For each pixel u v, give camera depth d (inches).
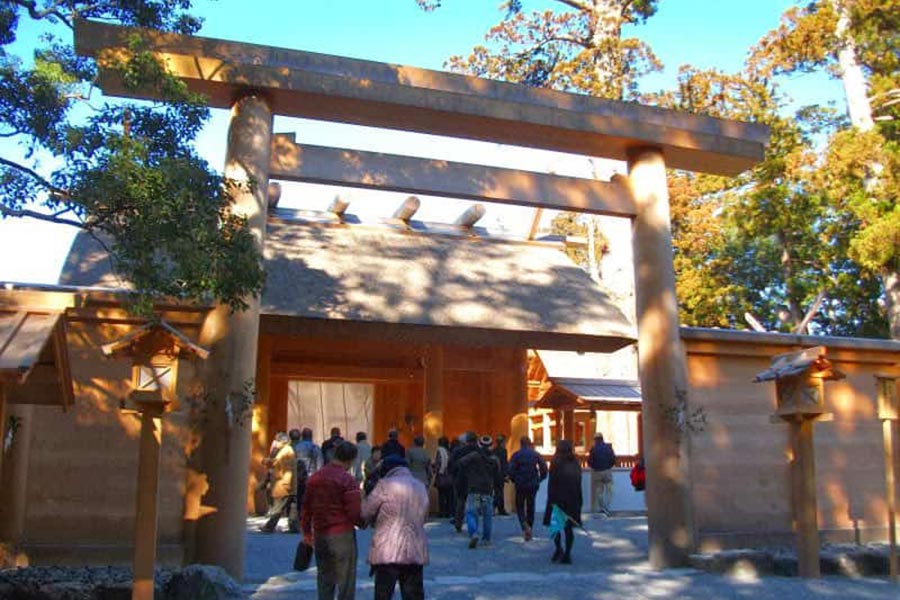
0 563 354.3
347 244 752.3
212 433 382.0
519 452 553.3
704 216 1203.9
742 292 1315.2
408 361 833.5
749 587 390.9
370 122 449.7
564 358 1063.6
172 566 368.8
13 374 252.4
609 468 757.3
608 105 472.7
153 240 329.1
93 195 320.8
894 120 904.3
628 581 401.4
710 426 479.2
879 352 531.2
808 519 412.5
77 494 371.2
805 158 994.1
